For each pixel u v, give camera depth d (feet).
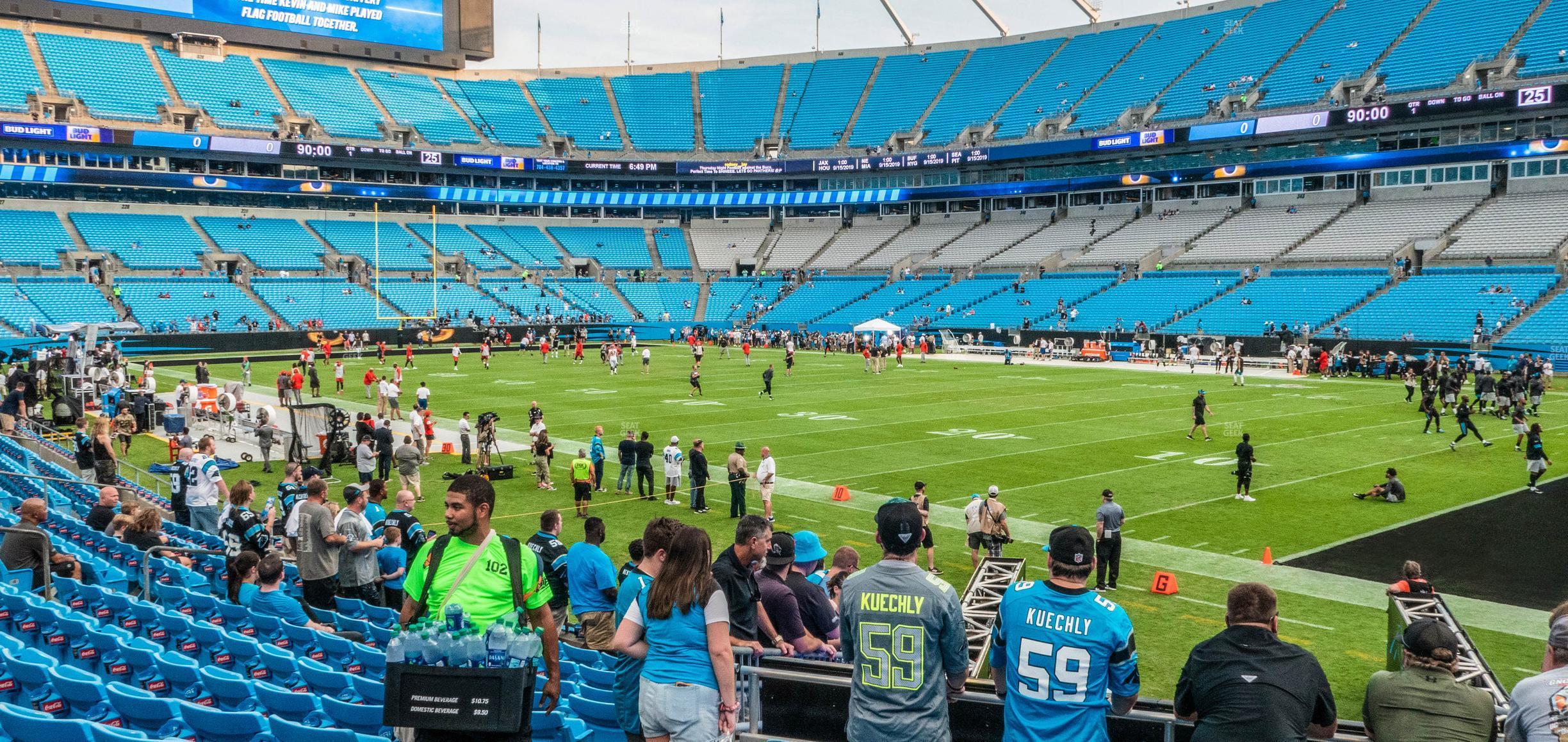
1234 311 212.43
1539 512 72.59
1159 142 247.09
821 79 328.29
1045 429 113.39
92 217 243.60
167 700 24.44
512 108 315.37
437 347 236.84
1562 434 109.40
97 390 129.29
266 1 280.72
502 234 297.12
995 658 19.13
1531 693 17.84
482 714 17.57
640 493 80.23
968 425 116.37
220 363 194.49
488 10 317.83
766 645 27.43
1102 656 17.71
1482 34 226.17
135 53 266.36
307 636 33.45
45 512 39.14
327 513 41.81
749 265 307.78
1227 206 259.60
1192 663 17.90
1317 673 17.34
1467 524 69.36
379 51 300.20
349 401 141.08
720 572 22.84
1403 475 86.63
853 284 280.51
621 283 289.53
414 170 287.89
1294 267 226.17
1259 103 246.68
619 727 27.14
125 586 42.50
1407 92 225.76
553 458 97.50
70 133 231.09
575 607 36.96
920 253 285.84
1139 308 225.56
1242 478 77.71
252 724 23.61
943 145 292.61
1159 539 66.18
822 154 305.73
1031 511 74.54
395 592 44.16
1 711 21.84
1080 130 271.49
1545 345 171.42
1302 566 60.08
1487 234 206.69
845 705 21.53
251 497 43.68
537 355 222.48
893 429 113.09
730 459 73.31
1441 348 178.81
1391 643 36.88
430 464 95.09
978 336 233.35
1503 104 204.95
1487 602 53.26
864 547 65.62
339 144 267.39
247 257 248.73
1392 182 234.38
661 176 303.07
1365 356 176.24
